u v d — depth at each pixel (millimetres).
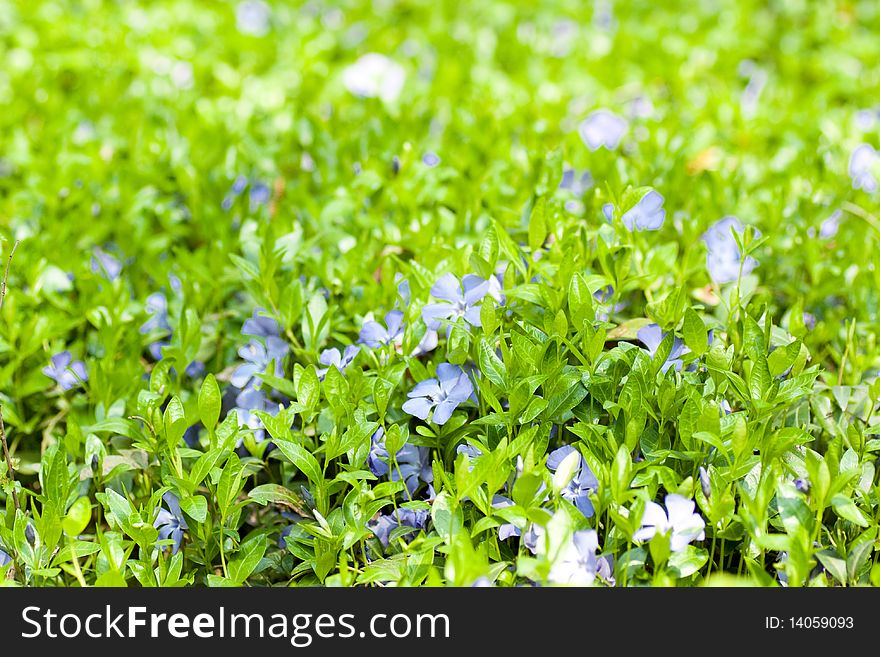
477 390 814
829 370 898
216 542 799
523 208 953
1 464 801
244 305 935
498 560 781
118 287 917
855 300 919
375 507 784
